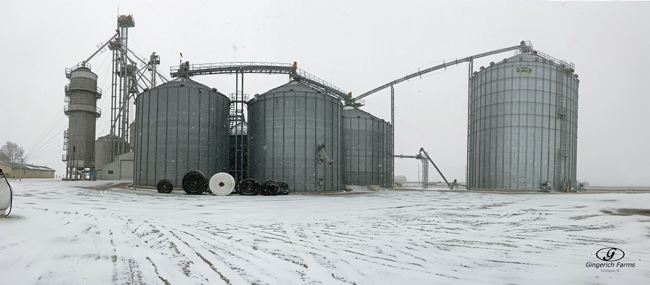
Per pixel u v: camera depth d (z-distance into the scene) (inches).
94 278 255.6
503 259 333.7
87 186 1891.0
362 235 471.8
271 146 1872.5
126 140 3002.0
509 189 2332.7
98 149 2910.9
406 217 706.2
